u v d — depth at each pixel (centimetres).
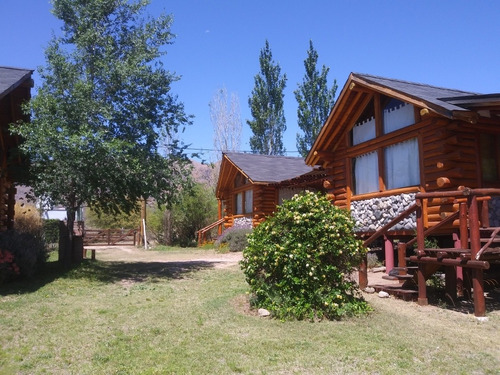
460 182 973
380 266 1174
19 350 548
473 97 890
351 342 556
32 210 1859
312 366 483
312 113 3475
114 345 563
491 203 998
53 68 1179
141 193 1211
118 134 1195
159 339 585
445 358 506
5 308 764
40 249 1237
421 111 950
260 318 676
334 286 707
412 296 814
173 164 1266
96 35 1227
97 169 1088
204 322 660
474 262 674
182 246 2617
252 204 2277
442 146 987
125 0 1277
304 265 691
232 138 4116
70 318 698
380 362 492
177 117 1266
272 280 726
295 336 584
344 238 715
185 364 493
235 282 1008
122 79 1184
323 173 1872
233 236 2011
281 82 3822
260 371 471
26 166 1201
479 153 1007
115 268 1290
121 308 766
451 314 706
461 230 745
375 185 1227
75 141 1015
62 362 509
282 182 2041
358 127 1306
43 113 1098
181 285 998
